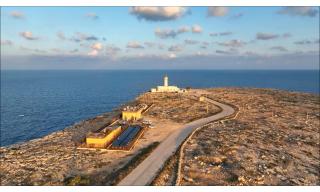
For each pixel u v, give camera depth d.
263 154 61.88
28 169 52.88
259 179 48.72
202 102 127.06
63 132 84.69
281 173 53.19
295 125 91.81
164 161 54.66
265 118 99.81
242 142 69.06
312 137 80.25
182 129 81.19
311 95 166.75
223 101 132.25
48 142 73.25
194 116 99.88
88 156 59.25
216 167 52.28
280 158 60.84
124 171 48.78
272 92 174.75
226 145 65.25
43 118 137.88
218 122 89.94
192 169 50.84
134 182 45.16
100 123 94.50
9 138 104.00
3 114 146.62
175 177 47.38
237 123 90.00
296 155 64.75
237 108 114.88
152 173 48.88
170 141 68.94
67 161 56.53
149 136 73.88
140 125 84.81
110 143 67.00
